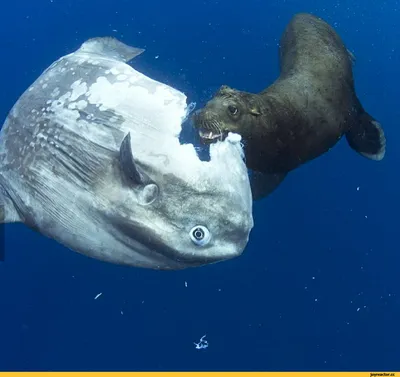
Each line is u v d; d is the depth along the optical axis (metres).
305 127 2.49
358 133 2.80
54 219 1.78
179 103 1.78
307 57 2.68
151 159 1.70
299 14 3.04
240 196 1.75
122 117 1.77
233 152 1.86
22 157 1.86
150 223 1.66
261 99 2.35
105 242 1.72
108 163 1.71
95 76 1.87
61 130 1.81
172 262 1.72
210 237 1.69
